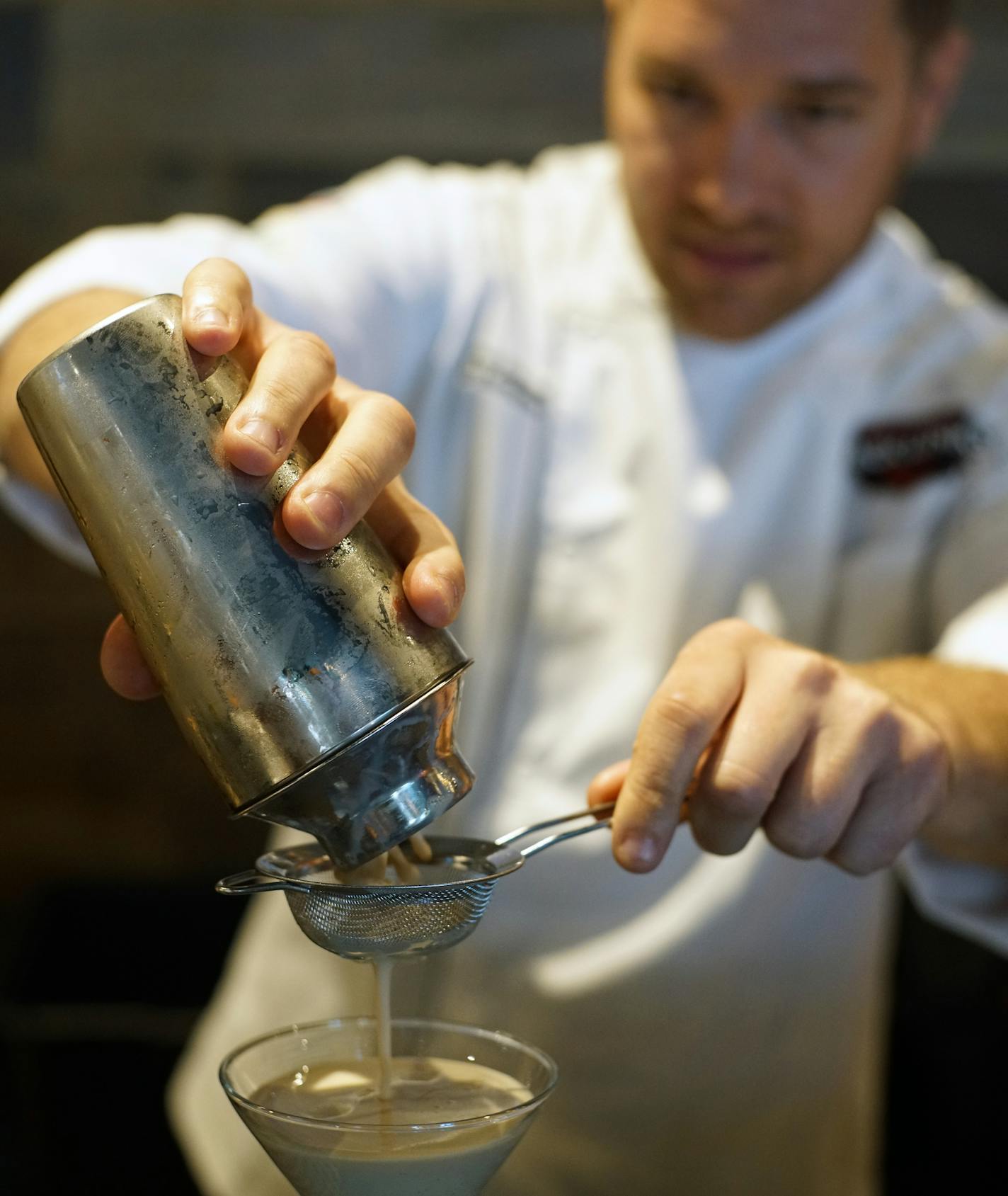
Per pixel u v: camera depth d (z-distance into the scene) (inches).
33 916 99.3
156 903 100.0
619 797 36.6
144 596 30.7
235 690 30.2
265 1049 33.4
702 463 64.1
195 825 107.7
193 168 100.1
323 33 97.2
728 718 37.2
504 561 64.6
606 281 65.9
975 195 98.6
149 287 48.4
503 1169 65.4
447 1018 64.1
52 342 43.7
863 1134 68.4
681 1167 65.5
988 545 62.9
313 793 30.8
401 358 64.6
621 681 63.4
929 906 48.8
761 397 64.0
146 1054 82.1
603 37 96.1
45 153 99.7
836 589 65.2
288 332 33.4
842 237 59.1
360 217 64.2
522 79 97.2
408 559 34.4
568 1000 62.9
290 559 30.5
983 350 65.5
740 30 52.9
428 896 31.9
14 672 106.0
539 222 68.0
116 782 107.4
